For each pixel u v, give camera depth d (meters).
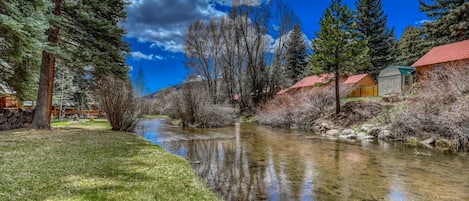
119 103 13.55
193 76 34.41
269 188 5.13
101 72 13.77
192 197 3.66
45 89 12.37
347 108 17.48
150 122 24.30
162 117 32.75
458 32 20.03
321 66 18.00
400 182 5.52
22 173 4.39
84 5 11.93
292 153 8.85
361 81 26.75
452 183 5.44
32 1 7.80
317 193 4.84
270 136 13.86
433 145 10.09
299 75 37.53
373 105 16.05
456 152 8.84
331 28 17.06
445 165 7.04
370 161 7.57
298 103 20.50
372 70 31.95
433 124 10.69
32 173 4.41
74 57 12.33
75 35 12.62
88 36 12.91
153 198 3.45
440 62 17.98
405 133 11.59
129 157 6.20
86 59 12.47
